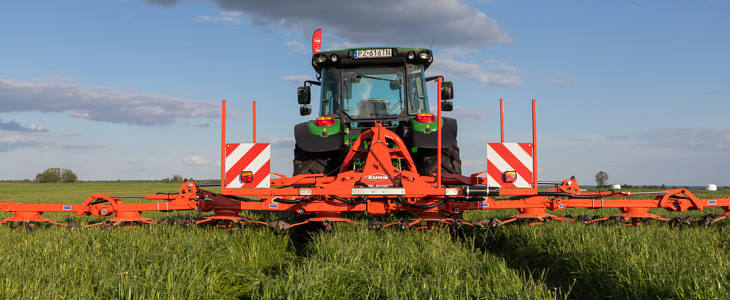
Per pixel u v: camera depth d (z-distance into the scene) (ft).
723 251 13.83
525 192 16.21
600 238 14.56
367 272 12.07
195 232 17.25
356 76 24.53
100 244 15.31
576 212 26.99
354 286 11.43
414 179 18.80
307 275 11.16
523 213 18.11
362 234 15.69
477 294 10.23
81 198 57.52
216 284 11.76
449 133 22.54
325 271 11.73
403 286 10.98
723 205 19.21
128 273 11.51
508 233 17.67
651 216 18.56
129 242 15.11
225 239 16.01
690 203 19.11
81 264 12.66
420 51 24.31
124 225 19.08
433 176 20.52
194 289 10.83
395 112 24.18
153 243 14.97
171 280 10.93
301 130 23.47
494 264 13.23
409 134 23.35
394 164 22.17
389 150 20.01
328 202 17.54
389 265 12.33
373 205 17.20
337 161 24.67
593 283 12.12
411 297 10.19
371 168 18.72
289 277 11.22
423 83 24.80
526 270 14.51
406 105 24.20
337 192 16.70
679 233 16.61
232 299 11.46
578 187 18.71
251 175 16.89
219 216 17.62
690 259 12.06
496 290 10.52
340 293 11.16
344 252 13.39
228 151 17.20
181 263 12.19
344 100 24.35
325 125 22.86
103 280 10.97
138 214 19.26
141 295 10.01
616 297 11.00
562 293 12.05
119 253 13.79
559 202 18.04
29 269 12.08
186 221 18.44
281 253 16.44
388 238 15.06
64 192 87.15
